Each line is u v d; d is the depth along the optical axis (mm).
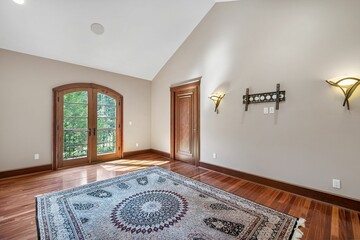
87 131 4637
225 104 3787
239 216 2236
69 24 3379
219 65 3889
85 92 4605
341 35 2432
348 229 1989
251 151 3387
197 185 3203
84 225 2039
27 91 3803
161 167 4305
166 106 5367
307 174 2748
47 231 1927
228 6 3693
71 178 3543
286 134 2943
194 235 1888
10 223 2084
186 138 4730
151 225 2051
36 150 3924
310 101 2697
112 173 3852
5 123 3580
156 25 3953
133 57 4727
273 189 3047
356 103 2342
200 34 4273
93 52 4203
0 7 2855
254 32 3303
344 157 2439
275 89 3045
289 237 1850
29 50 3746
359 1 2303
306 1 2709
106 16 3422
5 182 3332
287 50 2908
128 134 5449
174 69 5039
